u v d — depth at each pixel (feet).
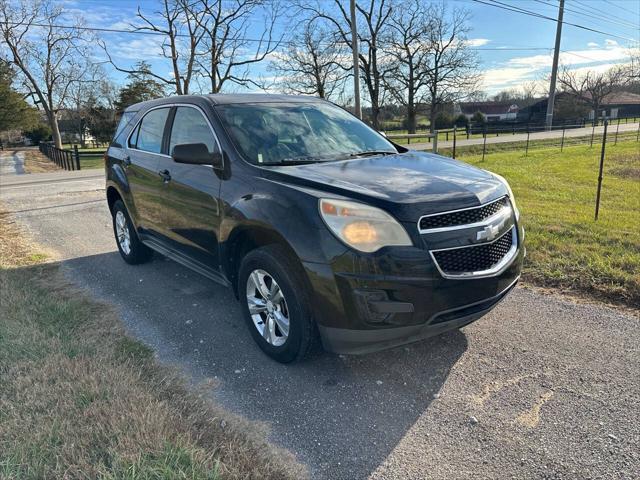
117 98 189.16
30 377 9.61
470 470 7.64
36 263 18.56
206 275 13.33
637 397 9.28
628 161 57.47
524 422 8.71
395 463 7.84
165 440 7.70
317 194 9.59
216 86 97.19
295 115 13.79
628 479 7.31
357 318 8.98
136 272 17.43
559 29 149.48
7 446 7.70
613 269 15.01
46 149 133.39
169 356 11.30
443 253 9.05
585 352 11.02
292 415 9.11
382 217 8.89
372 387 9.98
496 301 10.00
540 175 45.32
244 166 11.35
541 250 17.71
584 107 236.22
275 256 10.07
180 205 13.43
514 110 289.12
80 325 12.64
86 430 7.99
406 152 13.69
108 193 18.86
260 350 11.56
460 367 10.61
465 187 9.90
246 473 7.39
